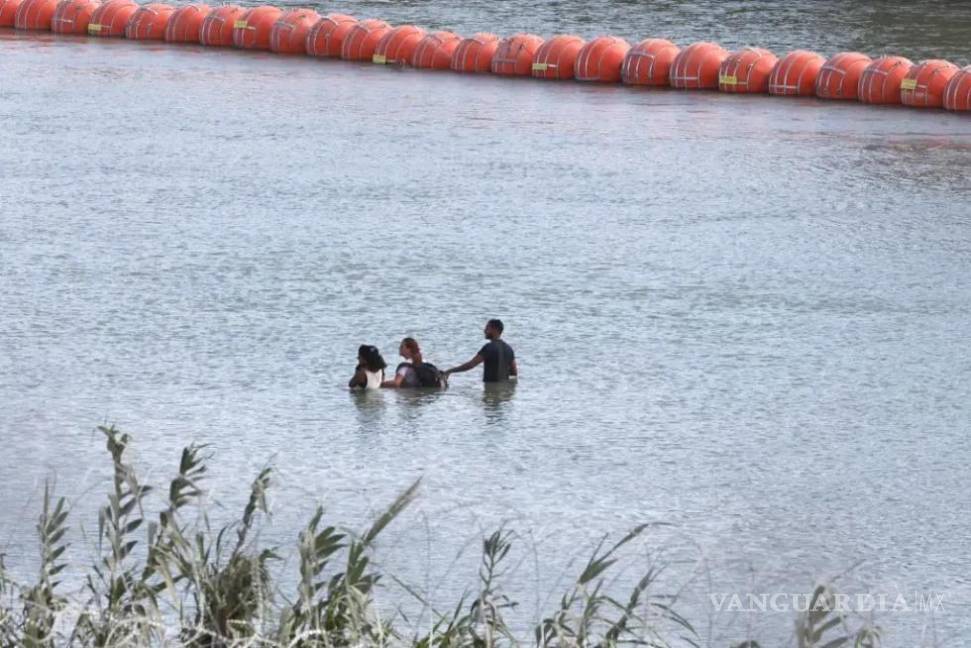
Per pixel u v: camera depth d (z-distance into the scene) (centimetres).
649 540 4369
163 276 8106
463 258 8688
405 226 9569
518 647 2209
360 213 9962
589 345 6894
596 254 8850
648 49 16750
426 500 4744
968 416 5856
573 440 5484
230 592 2106
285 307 7500
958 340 7038
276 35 18775
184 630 2084
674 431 5616
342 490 4825
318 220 9700
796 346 6906
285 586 3672
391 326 7188
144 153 12181
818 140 13325
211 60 18125
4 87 15712
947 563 4219
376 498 4734
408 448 5353
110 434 2311
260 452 5272
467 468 5128
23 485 4766
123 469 2248
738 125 14125
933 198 10762
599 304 7662
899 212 10256
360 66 17925
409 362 6247
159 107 14675
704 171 11775
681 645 3152
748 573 3991
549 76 17088
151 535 2169
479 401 6000
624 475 5081
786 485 4991
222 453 5250
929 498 4856
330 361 6575
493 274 8306
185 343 6800
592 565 2191
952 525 4578
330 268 8369
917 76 15412
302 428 5584
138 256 8575
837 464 5234
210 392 6059
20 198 10231
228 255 8650
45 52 18425
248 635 2048
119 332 6969
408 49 17938
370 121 14075
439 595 3750
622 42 17262
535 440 5472
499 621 2212
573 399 6047
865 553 4288
